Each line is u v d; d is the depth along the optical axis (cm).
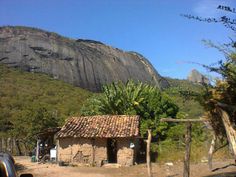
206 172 2266
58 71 12694
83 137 3238
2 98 8044
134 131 3241
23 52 12319
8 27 12975
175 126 4066
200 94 912
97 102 4469
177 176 2288
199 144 3203
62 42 13900
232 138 876
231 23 748
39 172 2709
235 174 1994
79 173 2645
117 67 15325
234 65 855
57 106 8300
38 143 3597
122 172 2650
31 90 9394
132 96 4328
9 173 654
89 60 14325
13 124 5391
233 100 893
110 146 3456
